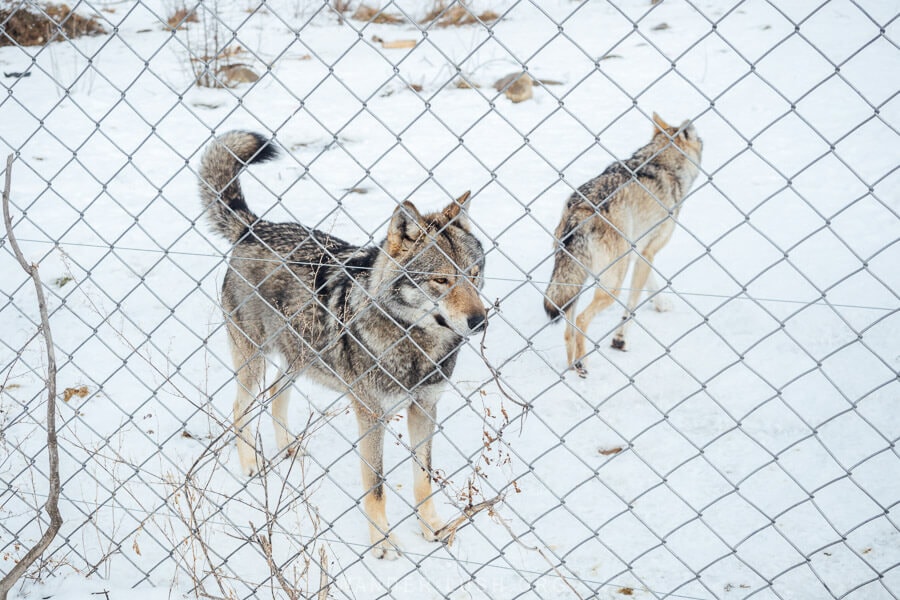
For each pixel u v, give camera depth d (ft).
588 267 17.39
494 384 16.87
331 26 44.86
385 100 34.58
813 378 15.76
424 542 11.91
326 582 9.80
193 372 16.98
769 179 26.81
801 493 12.17
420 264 11.07
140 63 37.60
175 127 31.55
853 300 18.78
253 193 26.37
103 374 16.75
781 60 36.70
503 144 30.42
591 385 16.60
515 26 44.62
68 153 28.84
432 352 11.69
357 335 11.66
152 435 14.62
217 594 10.26
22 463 13.37
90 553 11.10
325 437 14.96
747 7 43.75
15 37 39.19
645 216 18.84
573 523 11.91
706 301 19.88
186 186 26.76
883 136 28.73
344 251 12.78
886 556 10.44
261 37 41.98
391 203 25.54
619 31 42.22
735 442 13.87
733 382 16.08
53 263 21.39
